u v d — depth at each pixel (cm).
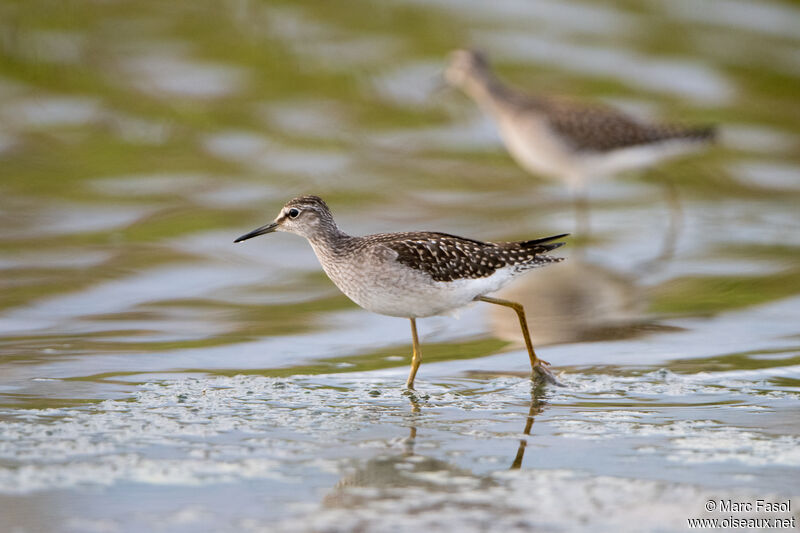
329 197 1853
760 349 1254
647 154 1927
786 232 1783
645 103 2278
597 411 1053
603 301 1468
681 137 1938
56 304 1383
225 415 1032
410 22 2566
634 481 873
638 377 1160
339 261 1155
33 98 2119
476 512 812
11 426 984
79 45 2316
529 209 1897
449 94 2334
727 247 1712
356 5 2612
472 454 934
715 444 957
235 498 834
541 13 2653
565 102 1970
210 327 1324
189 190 1850
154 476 876
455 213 1831
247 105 2169
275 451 937
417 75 2341
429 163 2048
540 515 808
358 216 1780
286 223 1198
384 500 833
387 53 2412
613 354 1245
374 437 977
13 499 826
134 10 2500
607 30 2598
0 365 1167
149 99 2152
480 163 2086
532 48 2483
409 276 1111
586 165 1917
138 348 1239
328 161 2000
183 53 2334
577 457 927
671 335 1315
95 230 1673
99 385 1114
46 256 1559
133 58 2291
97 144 1994
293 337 1302
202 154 1988
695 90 2359
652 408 1061
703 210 1917
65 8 2456
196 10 2531
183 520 794
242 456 923
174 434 975
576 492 851
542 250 1202
